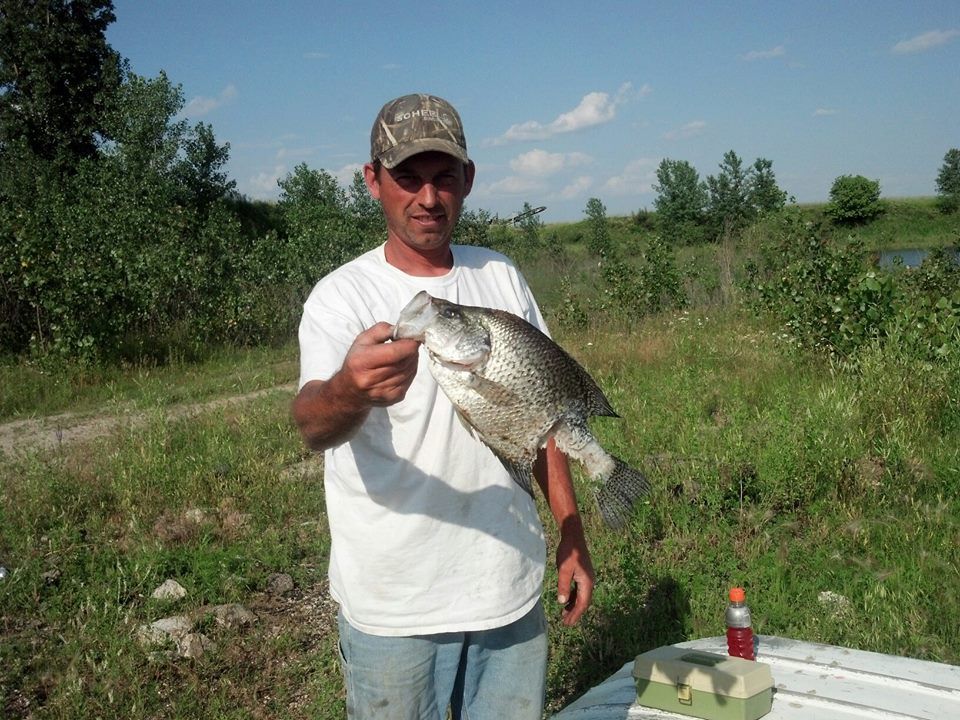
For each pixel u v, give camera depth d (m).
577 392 2.37
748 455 6.82
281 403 11.07
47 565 6.05
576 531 2.85
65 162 34.22
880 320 10.08
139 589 5.68
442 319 2.18
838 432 7.02
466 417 2.25
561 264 25.09
